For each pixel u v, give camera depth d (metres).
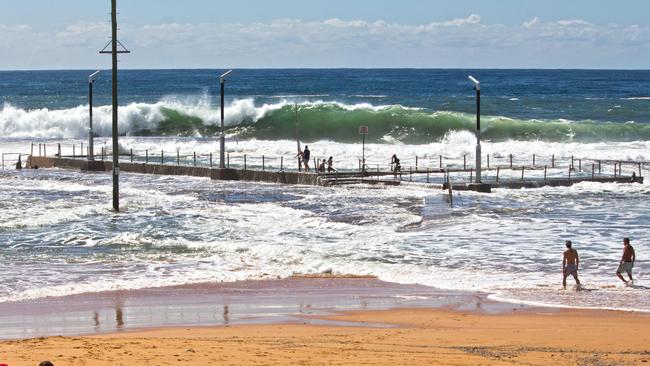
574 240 33.31
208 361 16.12
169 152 72.19
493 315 22.38
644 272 27.94
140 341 18.45
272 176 53.88
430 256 30.73
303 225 37.16
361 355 17.25
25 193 48.50
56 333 20.30
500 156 67.00
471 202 43.38
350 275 28.00
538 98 135.75
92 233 35.50
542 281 26.77
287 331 20.41
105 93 172.12
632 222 37.28
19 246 32.88
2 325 21.22
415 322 21.56
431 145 73.31
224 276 27.83
